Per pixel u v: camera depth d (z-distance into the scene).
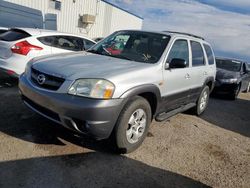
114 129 3.86
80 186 3.24
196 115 6.96
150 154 4.29
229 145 5.26
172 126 5.78
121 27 26.33
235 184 3.84
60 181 3.28
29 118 4.89
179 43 5.33
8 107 5.35
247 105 10.24
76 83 3.60
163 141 4.88
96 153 4.04
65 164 3.64
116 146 3.98
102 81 3.62
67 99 3.56
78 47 8.38
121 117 3.84
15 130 4.37
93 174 3.51
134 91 3.88
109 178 3.48
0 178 3.16
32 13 16.61
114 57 4.75
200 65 6.30
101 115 3.55
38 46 7.11
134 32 5.36
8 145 3.88
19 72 6.79
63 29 19.62
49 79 3.83
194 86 5.99
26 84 4.06
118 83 3.71
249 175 4.14
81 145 4.20
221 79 10.41
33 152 3.81
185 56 5.54
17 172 3.32
